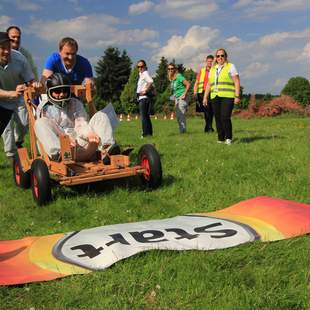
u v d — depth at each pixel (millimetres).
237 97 9977
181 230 4426
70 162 5887
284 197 5652
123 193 6066
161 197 5973
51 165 6129
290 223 4512
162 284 3344
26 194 6531
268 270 3498
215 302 3072
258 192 5918
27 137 13750
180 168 7547
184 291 3242
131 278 3445
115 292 3285
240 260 3756
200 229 4453
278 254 3844
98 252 3906
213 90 10172
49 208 5629
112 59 74875
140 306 3086
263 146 9844
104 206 5570
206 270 3531
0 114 7684
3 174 8055
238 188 6156
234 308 2957
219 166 7516
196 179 6727
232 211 5133
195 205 5559
